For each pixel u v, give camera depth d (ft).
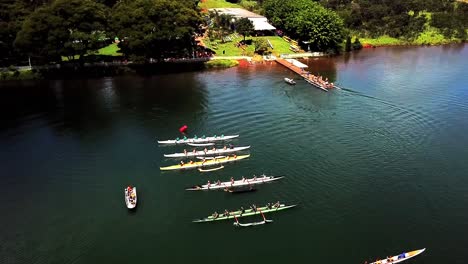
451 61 628.69
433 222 270.05
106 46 632.38
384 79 537.24
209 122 402.11
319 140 369.30
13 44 504.43
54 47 508.94
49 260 240.12
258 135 377.91
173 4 563.48
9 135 372.79
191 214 276.00
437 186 306.14
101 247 248.93
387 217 273.95
